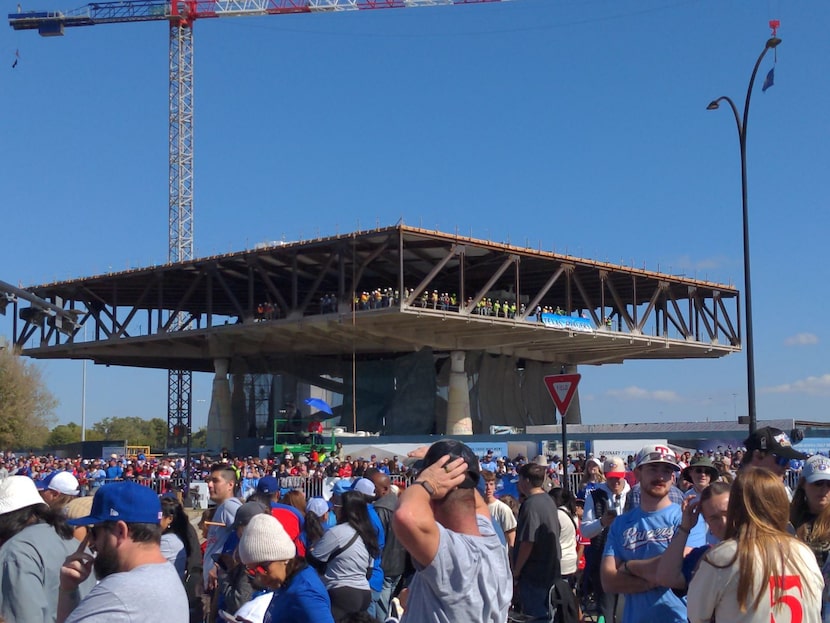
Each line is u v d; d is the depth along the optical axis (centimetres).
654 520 673
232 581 849
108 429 14875
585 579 1100
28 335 6612
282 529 649
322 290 6562
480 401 6284
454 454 447
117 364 7275
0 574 593
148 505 488
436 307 5175
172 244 9431
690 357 7200
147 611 461
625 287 6444
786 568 486
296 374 6456
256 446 6194
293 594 639
